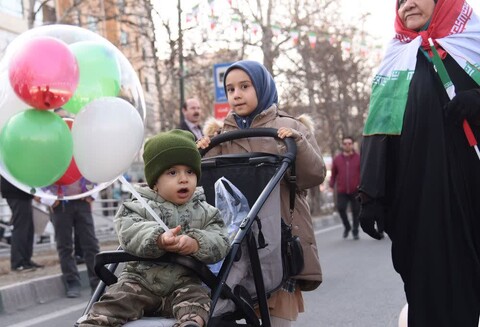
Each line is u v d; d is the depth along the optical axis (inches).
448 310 137.9
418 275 139.6
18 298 305.1
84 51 121.7
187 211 128.5
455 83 142.7
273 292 142.4
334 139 1158.3
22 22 836.6
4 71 118.0
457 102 137.6
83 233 328.5
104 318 116.5
